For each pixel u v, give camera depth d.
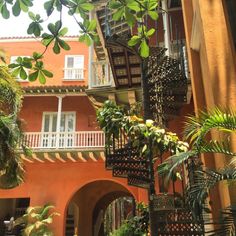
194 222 5.37
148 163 6.91
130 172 7.18
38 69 3.03
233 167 3.63
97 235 17.97
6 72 8.65
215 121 3.64
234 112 4.07
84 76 16.36
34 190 13.32
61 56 16.78
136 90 11.27
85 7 2.73
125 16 2.74
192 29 6.98
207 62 5.23
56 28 2.76
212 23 5.37
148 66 8.49
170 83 9.05
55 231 12.75
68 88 14.52
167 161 4.05
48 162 13.61
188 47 7.50
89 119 15.17
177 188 10.02
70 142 13.42
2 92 8.70
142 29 3.10
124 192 17.50
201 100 6.88
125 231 8.77
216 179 3.50
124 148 7.28
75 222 16.20
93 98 11.88
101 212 18.55
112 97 11.65
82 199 16.08
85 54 16.81
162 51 8.68
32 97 15.65
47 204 13.04
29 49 16.97
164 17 11.16
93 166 13.52
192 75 7.16
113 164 7.33
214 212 5.26
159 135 5.76
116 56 9.47
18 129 8.55
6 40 17.12
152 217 5.89
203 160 5.98
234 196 4.14
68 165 13.59
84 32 3.07
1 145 8.06
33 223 12.32
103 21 9.53
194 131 4.04
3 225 15.58
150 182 6.49
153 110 8.79
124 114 6.57
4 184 8.98
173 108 9.43
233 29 5.83
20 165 9.14
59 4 2.66
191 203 3.75
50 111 15.45
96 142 13.31
